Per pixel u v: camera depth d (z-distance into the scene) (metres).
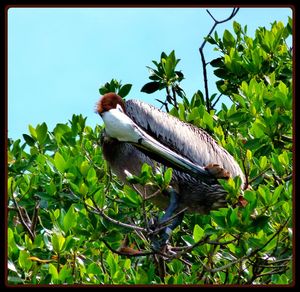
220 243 10.75
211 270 10.95
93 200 11.30
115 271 11.14
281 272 11.29
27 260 10.79
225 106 15.37
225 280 11.05
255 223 10.69
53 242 10.91
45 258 11.20
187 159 14.44
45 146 14.40
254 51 16.30
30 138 14.41
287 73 16.44
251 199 10.79
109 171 14.25
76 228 11.42
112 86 16.14
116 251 11.13
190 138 14.55
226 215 10.70
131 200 11.34
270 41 16.66
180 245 13.87
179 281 11.07
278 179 12.70
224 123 15.28
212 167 13.52
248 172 12.81
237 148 14.38
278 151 13.52
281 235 11.48
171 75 16.28
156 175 11.20
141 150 13.87
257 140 13.48
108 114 13.60
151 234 11.37
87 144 14.62
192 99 15.89
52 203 12.23
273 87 14.98
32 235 12.13
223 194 14.16
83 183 11.44
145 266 12.82
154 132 14.40
